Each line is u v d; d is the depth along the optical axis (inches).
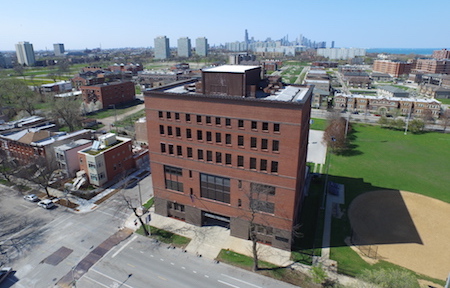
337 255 1865.2
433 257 1856.5
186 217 2206.0
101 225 2185.0
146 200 2546.8
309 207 2448.3
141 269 1747.0
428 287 1596.9
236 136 1823.3
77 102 4884.4
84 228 2146.9
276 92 2097.7
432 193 2726.4
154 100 2020.2
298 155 1694.1
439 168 3326.8
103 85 6250.0
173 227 2159.2
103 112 5915.4
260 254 1870.1
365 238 2048.5
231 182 1934.1
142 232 2092.8
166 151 2106.3
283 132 1686.8
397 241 2018.9
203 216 2165.4
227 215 2028.8
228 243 1978.3
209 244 1968.5
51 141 3142.2
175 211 2249.0
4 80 6156.5
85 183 2787.9
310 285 1619.1
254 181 1861.5
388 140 4328.3
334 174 3137.3
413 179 3029.0
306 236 2059.5
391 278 1428.4
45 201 2443.4
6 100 6033.5
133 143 3912.4
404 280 1418.6
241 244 1968.5
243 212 1958.7
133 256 1856.5
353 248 1937.7
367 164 3427.7
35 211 2375.7
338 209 2425.0
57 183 2829.7
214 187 2021.4
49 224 2196.1
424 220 2279.8
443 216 2338.8
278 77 2471.7
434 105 5639.8
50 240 2011.6
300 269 1739.7
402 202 2551.7
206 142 1931.6
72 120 4416.8
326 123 4704.7
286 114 1647.4
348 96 6304.1
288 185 1770.4
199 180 2048.5
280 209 1841.8
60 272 1724.9
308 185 2842.0
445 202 2556.6
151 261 1813.5
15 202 2518.5
